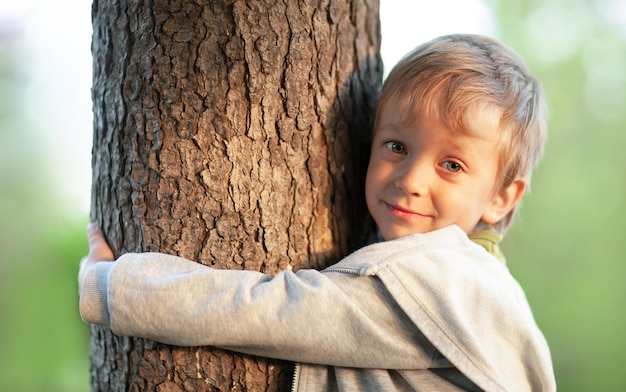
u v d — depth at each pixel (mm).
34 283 4684
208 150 1380
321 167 1481
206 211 1384
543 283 6223
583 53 6516
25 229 4852
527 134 1572
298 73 1437
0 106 4852
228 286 1289
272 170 1418
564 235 6270
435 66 1471
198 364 1376
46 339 4539
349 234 1547
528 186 1686
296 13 1435
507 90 1507
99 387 1525
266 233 1414
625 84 6371
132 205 1415
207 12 1375
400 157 1481
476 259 1437
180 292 1279
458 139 1441
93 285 1336
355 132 1563
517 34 6695
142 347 1406
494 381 1250
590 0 6523
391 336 1293
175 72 1374
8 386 4359
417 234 1429
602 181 6320
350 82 1546
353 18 1560
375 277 1342
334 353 1286
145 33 1391
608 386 5801
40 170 4965
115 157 1443
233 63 1381
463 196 1469
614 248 6180
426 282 1321
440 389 1328
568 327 6059
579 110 6461
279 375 1404
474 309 1336
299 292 1282
